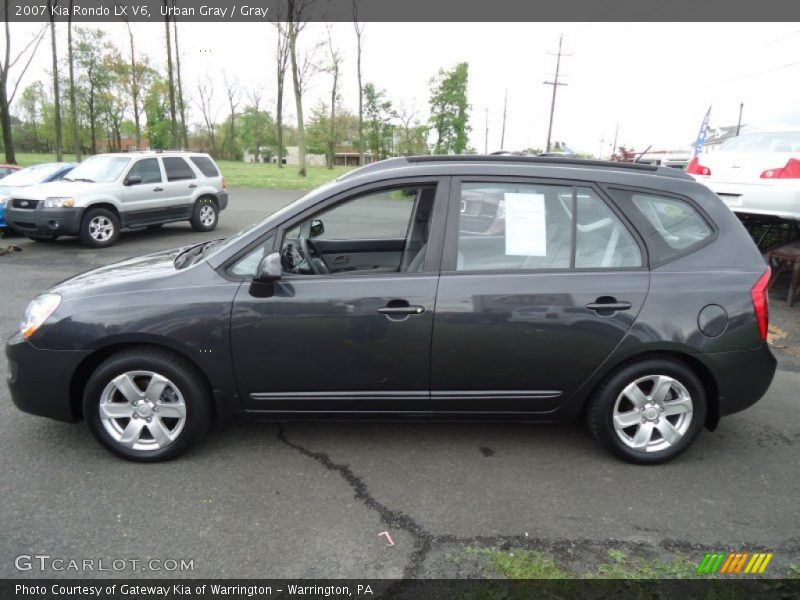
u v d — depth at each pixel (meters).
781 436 3.82
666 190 3.37
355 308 3.17
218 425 3.80
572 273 3.24
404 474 3.27
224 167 52.59
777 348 5.70
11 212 10.35
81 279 3.52
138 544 2.64
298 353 3.21
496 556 2.59
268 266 3.07
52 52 28.14
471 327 3.18
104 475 3.20
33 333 3.21
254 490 3.08
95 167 11.42
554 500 3.04
